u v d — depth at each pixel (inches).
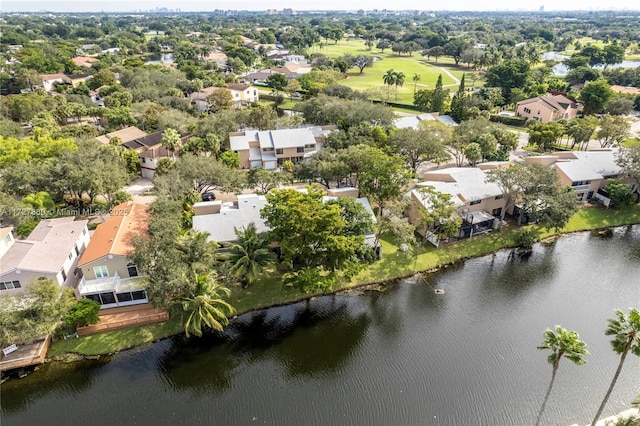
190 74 6013.8
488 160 3353.8
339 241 1669.5
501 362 1550.2
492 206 2475.4
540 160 2807.6
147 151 3125.0
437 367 1534.2
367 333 1702.8
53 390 1434.5
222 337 1664.6
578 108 4869.6
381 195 2284.7
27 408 1379.2
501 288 1972.2
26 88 5280.5
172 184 2273.6
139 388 1449.3
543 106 4416.8
